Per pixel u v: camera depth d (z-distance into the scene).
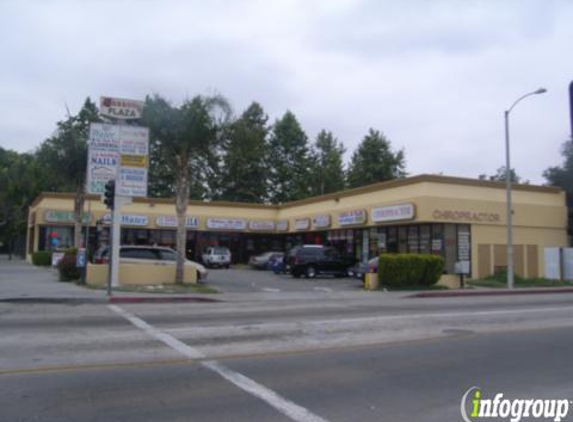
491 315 14.87
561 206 31.89
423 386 7.14
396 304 18.28
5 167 67.88
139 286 20.91
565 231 31.94
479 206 28.59
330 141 66.50
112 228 18.02
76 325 11.85
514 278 28.45
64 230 39.16
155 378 7.29
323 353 9.18
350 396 6.59
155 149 22.72
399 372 7.89
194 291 20.17
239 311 15.31
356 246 34.62
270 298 19.42
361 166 59.75
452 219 27.58
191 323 12.52
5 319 12.63
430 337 10.98
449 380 7.47
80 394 6.50
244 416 5.75
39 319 12.72
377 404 6.29
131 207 40.22
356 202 33.44
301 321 13.13
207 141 21.94
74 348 9.24
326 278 30.67
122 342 9.88
